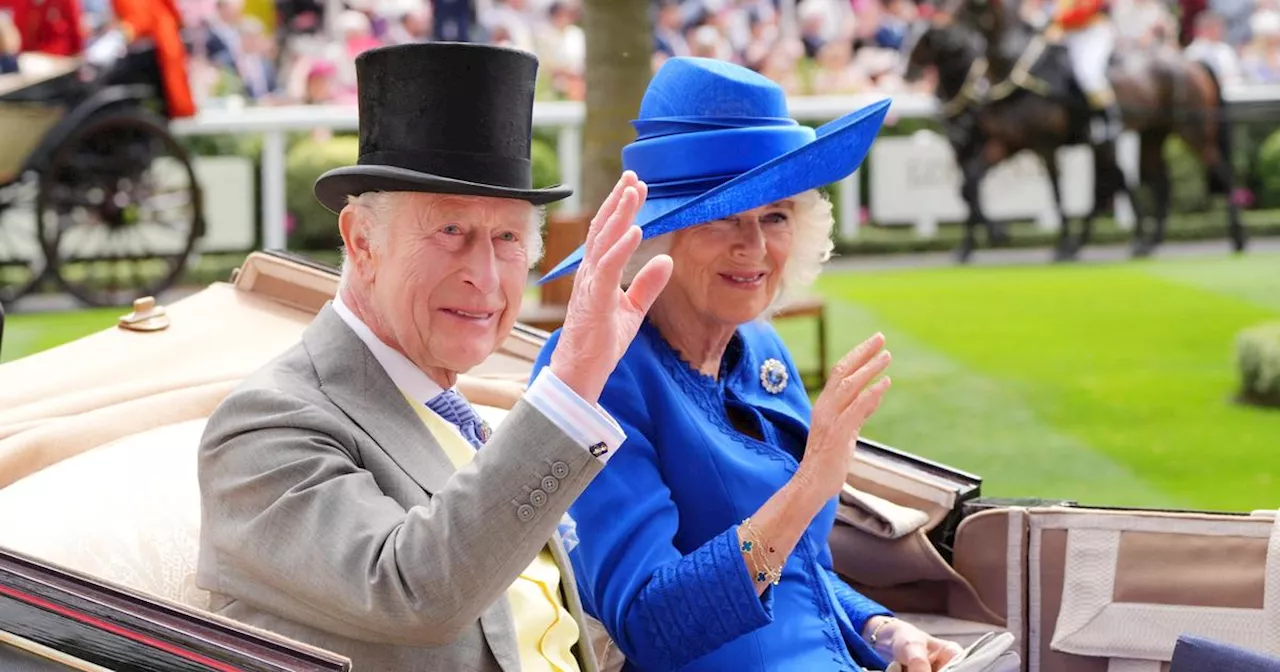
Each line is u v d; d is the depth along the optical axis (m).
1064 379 15.53
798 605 4.64
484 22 24.72
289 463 3.59
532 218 3.93
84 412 4.97
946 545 5.51
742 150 4.66
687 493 4.50
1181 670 4.44
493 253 3.84
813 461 4.23
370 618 3.41
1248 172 28.30
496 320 3.91
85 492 4.30
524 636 4.02
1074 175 25.86
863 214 25.72
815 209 4.81
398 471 3.74
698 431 4.54
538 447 3.35
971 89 24.45
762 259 4.63
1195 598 5.08
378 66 3.78
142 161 18.20
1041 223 26.44
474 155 3.79
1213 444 12.74
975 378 15.65
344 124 22.17
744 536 4.20
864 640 4.89
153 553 4.17
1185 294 20.95
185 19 23.55
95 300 18.89
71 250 20.92
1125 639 5.12
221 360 5.59
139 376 5.40
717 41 25.58
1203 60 25.25
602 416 3.37
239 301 6.08
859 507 5.54
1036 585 5.31
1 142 17.08
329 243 22.02
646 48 11.89
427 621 3.37
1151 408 14.20
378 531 3.45
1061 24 24.97
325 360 3.87
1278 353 14.23
